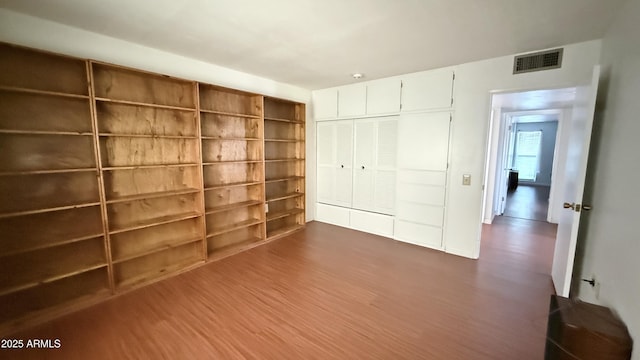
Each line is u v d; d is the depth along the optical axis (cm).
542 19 205
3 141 202
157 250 276
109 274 244
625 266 146
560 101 408
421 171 362
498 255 339
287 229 429
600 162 208
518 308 227
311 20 211
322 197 486
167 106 266
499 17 203
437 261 321
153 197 267
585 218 231
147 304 233
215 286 263
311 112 472
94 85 234
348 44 258
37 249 207
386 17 204
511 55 286
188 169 309
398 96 374
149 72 253
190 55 294
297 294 248
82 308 226
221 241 356
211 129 332
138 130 270
